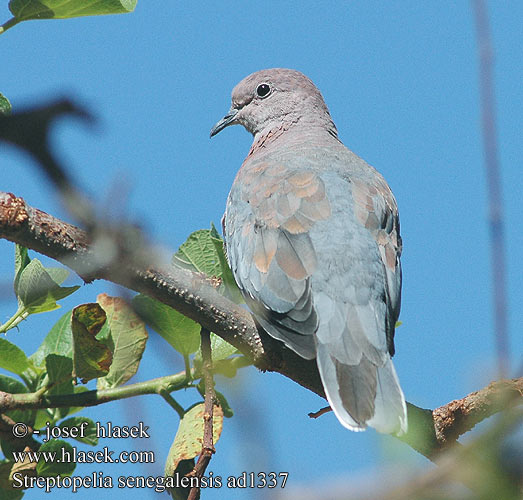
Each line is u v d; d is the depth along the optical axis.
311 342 8.11
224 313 7.39
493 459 2.69
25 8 6.77
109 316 7.12
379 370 7.91
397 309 9.03
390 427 7.12
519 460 2.68
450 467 2.69
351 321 8.26
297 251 8.88
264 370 7.80
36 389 7.25
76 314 6.61
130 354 7.15
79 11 6.90
